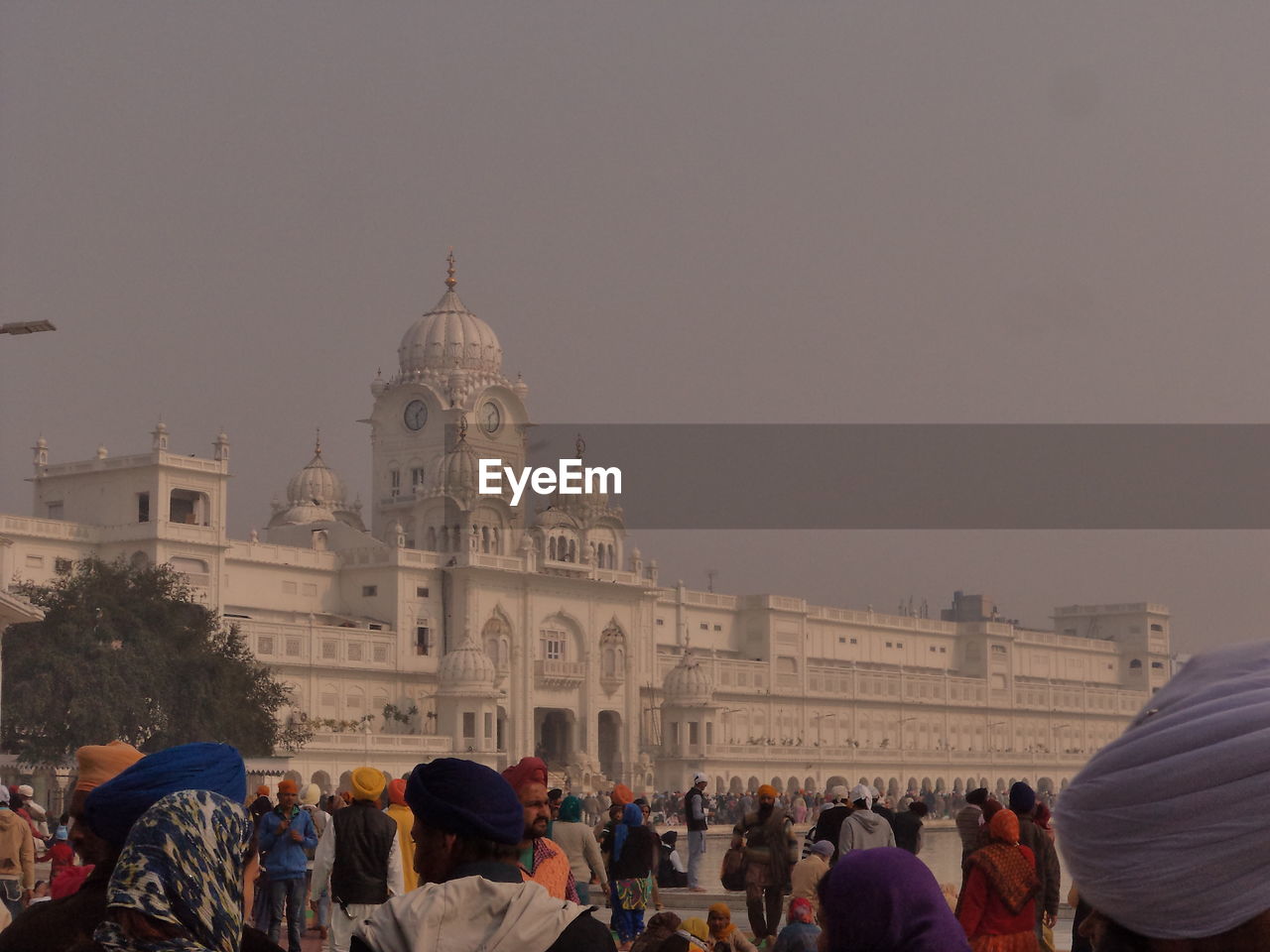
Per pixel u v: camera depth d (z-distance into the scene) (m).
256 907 25.45
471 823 7.38
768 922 25.23
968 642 183.50
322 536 131.50
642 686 139.75
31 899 24.81
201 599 114.56
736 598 158.00
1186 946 4.15
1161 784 4.11
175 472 114.38
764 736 151.25
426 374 141.88
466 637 125.81
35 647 91.69
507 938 6.79
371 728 122.31
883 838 21.83
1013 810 19.53
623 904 25.95
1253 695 4.16
